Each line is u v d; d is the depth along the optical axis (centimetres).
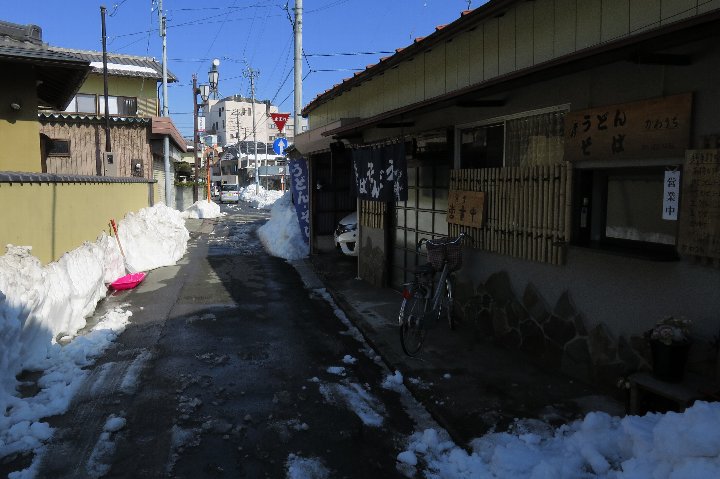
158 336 664
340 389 510
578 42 484
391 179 748
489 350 590
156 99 2625
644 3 418
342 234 1223
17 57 862
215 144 5919
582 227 488
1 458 373
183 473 363
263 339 662
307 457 387
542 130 534
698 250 370
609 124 439
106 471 362
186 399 479
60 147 1912
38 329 548
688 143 376
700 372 381
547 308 531
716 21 291
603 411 432
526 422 422
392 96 870
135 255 1134
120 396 480
